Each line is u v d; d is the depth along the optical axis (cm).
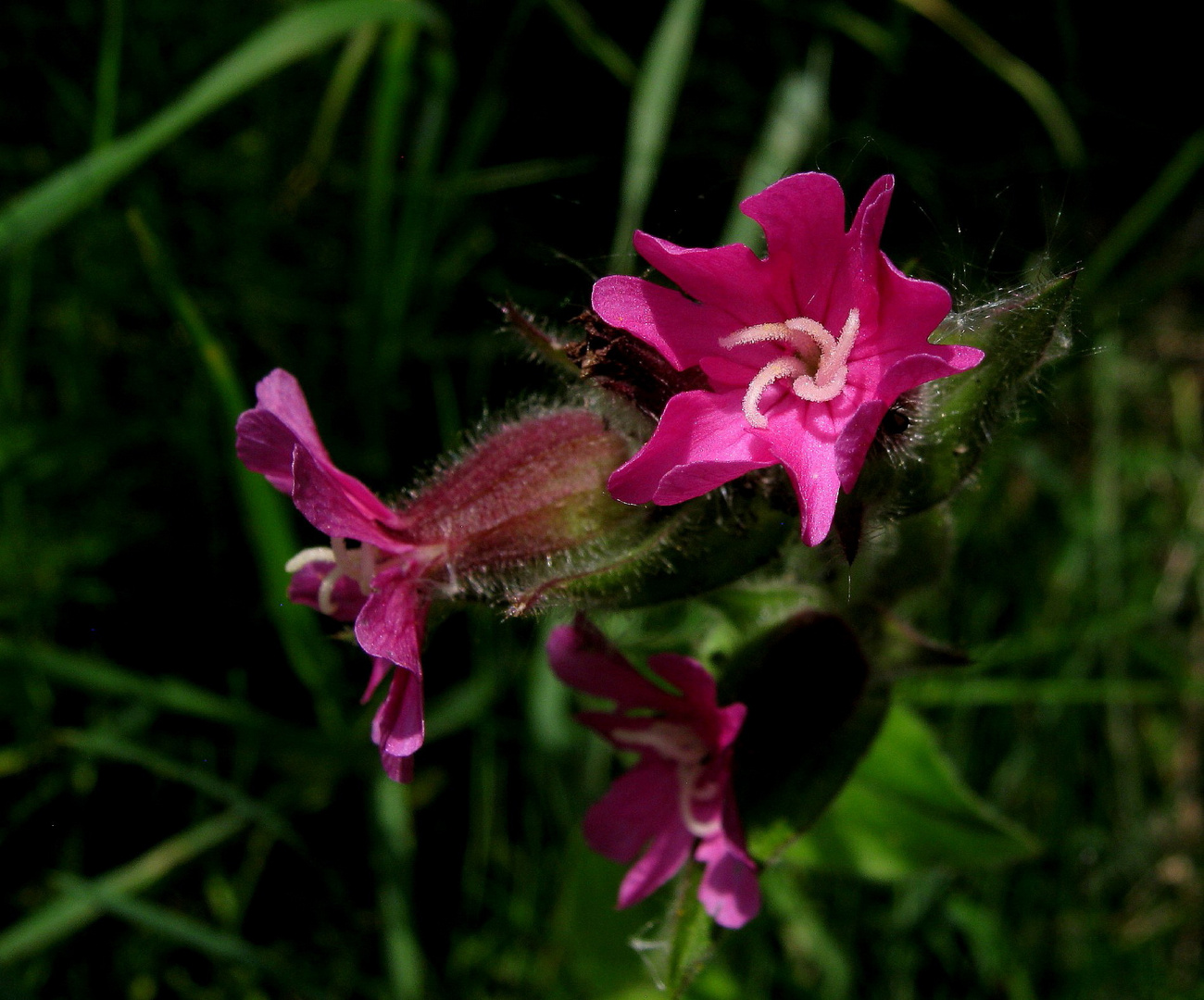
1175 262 17
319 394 16
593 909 13
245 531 15
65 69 16
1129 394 17
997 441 11
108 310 15
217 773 14
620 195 17
